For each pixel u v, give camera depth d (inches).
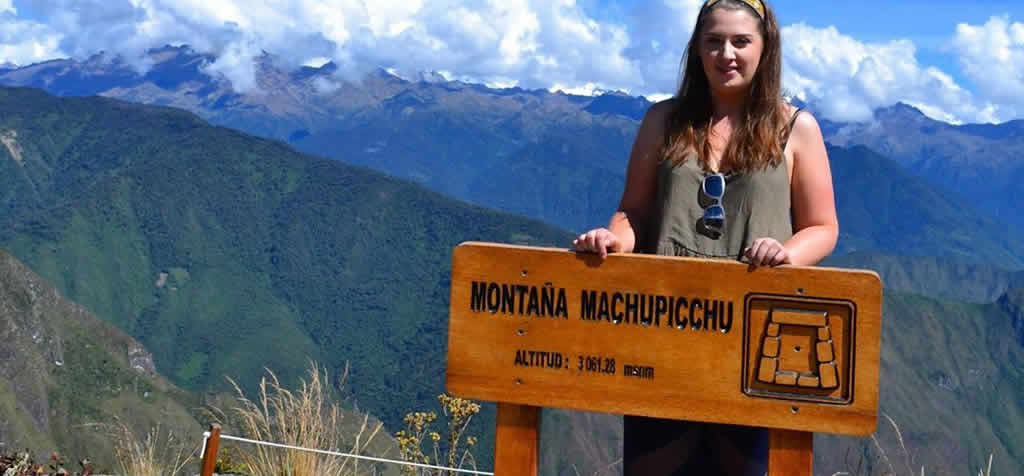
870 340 105.6
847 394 106.3
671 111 126.7
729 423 110.9
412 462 195.8
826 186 119.4
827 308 107.0
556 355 114.3
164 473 184.4
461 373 116.8
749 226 116.3
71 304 7204.7
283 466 181.0
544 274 114.6
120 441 191.0
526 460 117.1
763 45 120.6
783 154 117.8
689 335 110.8
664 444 116.8
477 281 116.5
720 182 117.3
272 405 187.5
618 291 112.6
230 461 189.2
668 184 121.0
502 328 115.8
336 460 185.0
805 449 109.6
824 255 117.3
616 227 126.1
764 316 109.0
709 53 120.6
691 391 110.7
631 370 112.3
